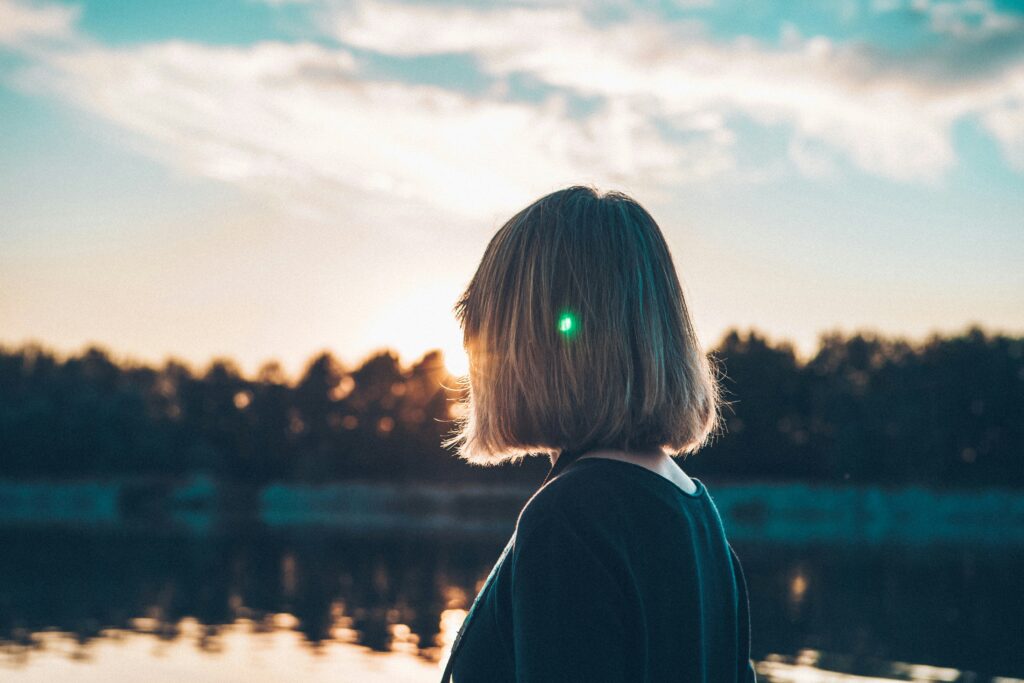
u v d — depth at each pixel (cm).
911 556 5547
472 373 170
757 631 2780
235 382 13650
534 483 11862
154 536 6875
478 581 4025
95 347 14925
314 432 13412
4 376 14000
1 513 10144
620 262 160
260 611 3175
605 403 156
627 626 143
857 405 11138
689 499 160
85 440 12750
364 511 11450
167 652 2398
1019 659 2353
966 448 11125
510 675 152
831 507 10119
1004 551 6062
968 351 11388
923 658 2366
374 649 2447
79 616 3061
